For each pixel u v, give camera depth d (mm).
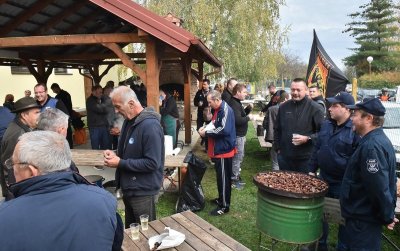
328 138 3057
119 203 4629
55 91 7719
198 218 2729
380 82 31062
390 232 3932
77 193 1259
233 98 5312
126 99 2617
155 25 4320
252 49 15641
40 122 2355
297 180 3059
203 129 4273
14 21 5984
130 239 2361
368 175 2283
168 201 4859
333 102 2920
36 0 5754
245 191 5332
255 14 15320
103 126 6676
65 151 1334
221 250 2207
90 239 1184
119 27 7516
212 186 5516
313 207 2717
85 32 7754
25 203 1186
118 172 2811
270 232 2896
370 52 35688
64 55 8227
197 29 14188
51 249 1132
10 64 8891
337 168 2955
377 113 2318
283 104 3955
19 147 1292
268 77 17797
